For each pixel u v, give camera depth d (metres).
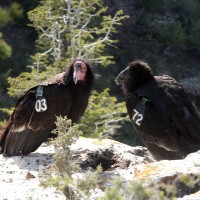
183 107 26.33
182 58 98.94
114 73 85.81
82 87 27.36
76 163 21.83
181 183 19.48
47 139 27.31
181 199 18.20
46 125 27.05
